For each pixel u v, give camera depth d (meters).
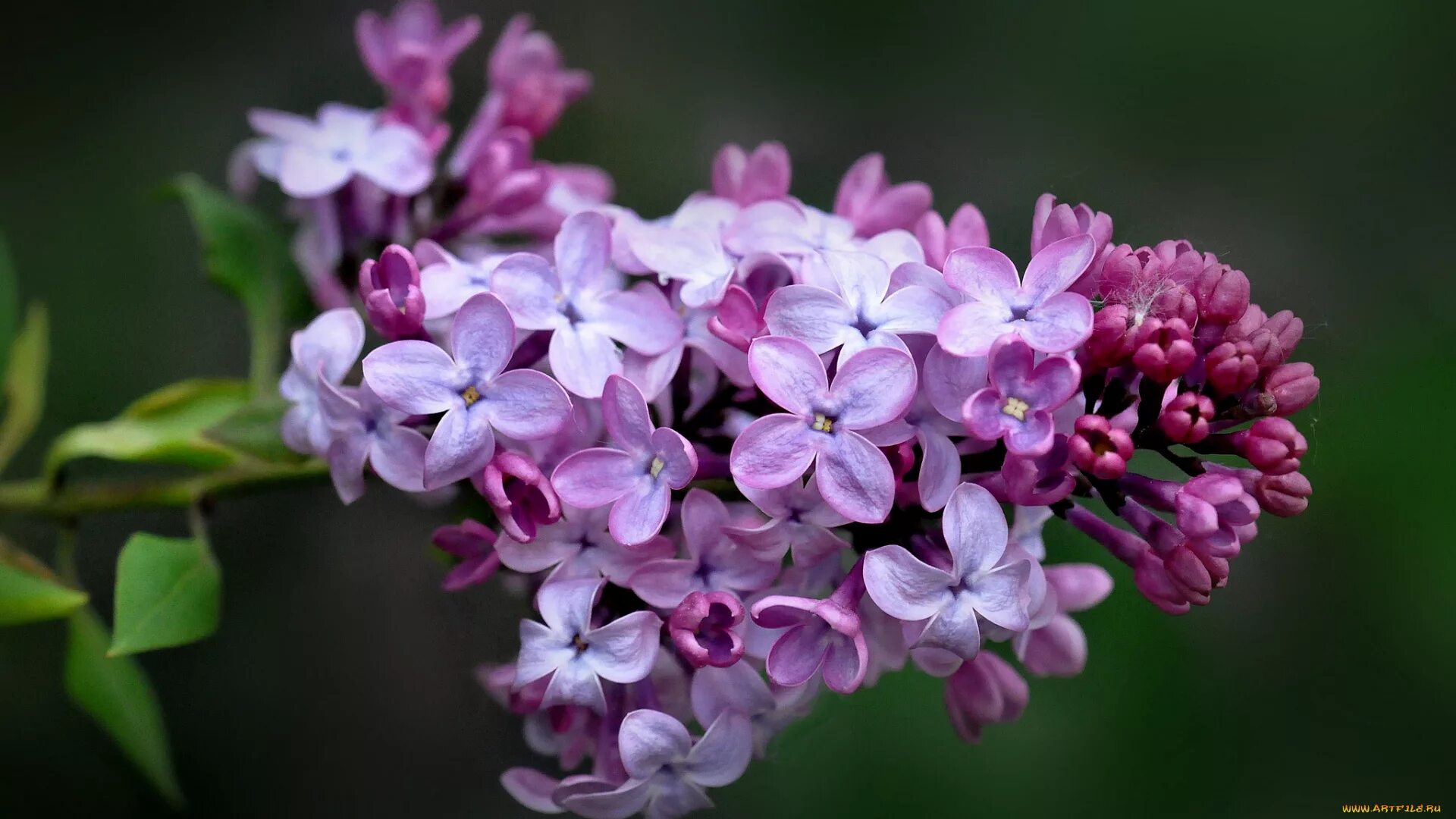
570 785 0.35
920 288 0.34
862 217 0.37
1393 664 0.43
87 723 0.42
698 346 0.35
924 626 0.34
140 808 0.43
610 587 0.36
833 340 0.34
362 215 0.40
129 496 0.38
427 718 0.45
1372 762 0.43
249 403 0.37
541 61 0.41
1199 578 0.34
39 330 0.39
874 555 0.34
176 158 0.49
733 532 0.34
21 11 0.49
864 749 0.41
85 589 0.43
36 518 0.38
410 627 0.45
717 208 0.37
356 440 0.35
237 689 0.44
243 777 0.44
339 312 0.36
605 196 0.41
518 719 0.45
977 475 0.35
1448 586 0.43
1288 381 0.34
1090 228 0.34
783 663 0.34
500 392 0.34
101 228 0.47
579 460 0.34
